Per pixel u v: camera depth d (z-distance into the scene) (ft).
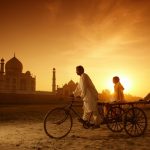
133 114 26.71
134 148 21.17
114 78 31.78
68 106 26.55
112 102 27.12
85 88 26.11
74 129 30.27
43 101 155.53
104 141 23.77
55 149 20.88
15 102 144.15
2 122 39.01
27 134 27.61
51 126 30.89
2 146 22.06
